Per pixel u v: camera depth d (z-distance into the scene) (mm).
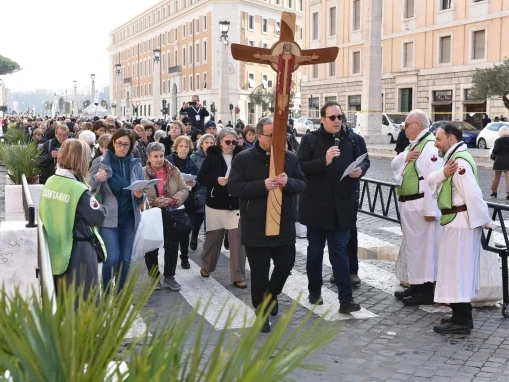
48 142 13344
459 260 5840
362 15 49719
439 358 5387
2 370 2043
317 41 55688
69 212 5043
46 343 2045
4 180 19469
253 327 2010
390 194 9570
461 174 5758
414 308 6836
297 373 5039
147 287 2545
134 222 6594
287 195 5914
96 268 5176
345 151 6473
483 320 6410
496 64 38625
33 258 5566
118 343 2232
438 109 44125
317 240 6715
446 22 42875
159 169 7492
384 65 48906
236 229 7680
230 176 5914
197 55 82625
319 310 6715
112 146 6562
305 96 57719
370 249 9922
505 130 15664
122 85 115562
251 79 78250
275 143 5672
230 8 76188
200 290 7574
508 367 5188
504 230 6445
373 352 5527
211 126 12375
